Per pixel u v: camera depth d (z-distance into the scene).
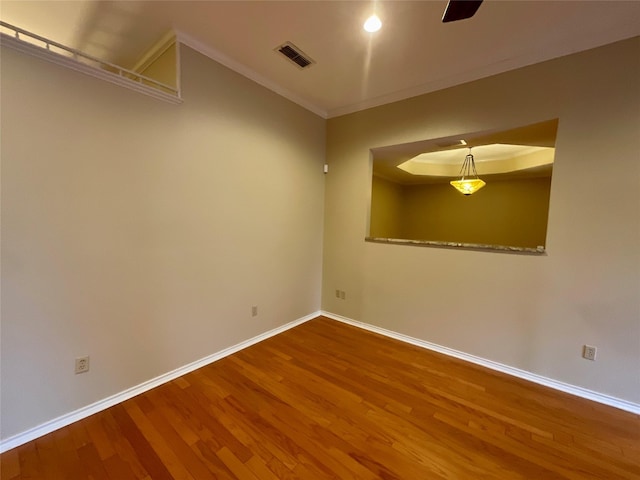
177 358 2.29
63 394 1.72
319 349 2.84
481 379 2.36
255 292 2.91
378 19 1.92
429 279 2.89
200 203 2.36
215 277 2.52
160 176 2.09
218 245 2.52
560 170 2.18
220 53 2.37
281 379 2.29
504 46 2.18
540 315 2.32
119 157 1.88
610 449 1.65
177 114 2.17
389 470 1.48
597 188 2.06
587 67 2.06
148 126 2.01
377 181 5.61
